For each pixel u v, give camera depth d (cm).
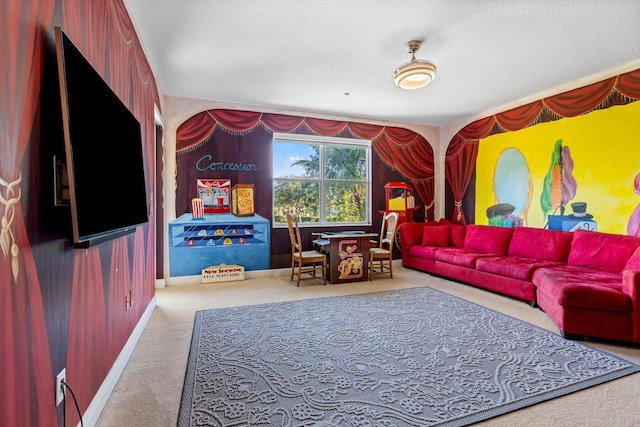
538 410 182
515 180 496
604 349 262
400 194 619
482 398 193
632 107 360
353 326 307
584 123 406
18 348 106
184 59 353
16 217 106
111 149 175
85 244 148
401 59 356
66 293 143
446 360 240
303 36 307
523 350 257
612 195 378
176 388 204
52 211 131
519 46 326
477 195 563
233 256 508
